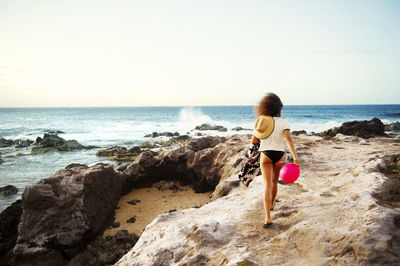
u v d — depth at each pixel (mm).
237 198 5383
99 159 21766
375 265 2453
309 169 7363
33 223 7457
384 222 2869
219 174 11461
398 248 2561
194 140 15289
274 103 3721
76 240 7457
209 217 4598
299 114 86938
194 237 3773
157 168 13125
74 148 26312
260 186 5902
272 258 2977
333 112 100562
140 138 33906
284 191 5309
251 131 39344
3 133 40375
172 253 3662
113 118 79500
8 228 8039
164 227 4551
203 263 3229
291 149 3529
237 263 2947
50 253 7160
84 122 62875
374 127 22938
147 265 3631
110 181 10367
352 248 2689
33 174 17281
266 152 3689
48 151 25047
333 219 3311
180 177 13273
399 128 38219
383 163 5449
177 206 10500
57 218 7699
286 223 3717
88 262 7324
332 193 4445
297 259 2879
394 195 3561
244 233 3727
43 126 51969
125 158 21516
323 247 2877
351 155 8867
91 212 8359
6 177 16578
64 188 8359
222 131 40031
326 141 11961
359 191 4043
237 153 11180
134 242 7891
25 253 7004
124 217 9664
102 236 8461
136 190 12578
